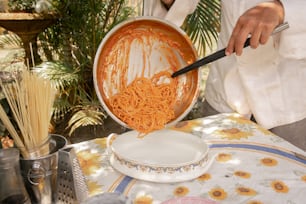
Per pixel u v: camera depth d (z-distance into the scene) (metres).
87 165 0.78
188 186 0.70
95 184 0.71
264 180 0.72
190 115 2.12
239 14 1.08
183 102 0.85
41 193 0.59
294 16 0.87
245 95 1.14
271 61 1.08
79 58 2.58
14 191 0.56
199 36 2.33
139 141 0.81
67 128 2.33
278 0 0.88
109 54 0.78
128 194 0.68
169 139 0.81
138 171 0.71
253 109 1.13
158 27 0.81
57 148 0.61
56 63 2.29
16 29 2.26
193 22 2.22
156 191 0.68
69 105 2.29
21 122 0.56
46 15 2.26
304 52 0.95
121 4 2.59
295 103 1.13
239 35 0.79
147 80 0.84
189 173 0.71
